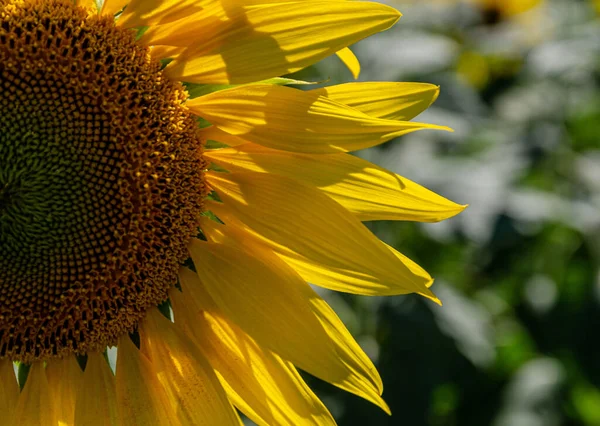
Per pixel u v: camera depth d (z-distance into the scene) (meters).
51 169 0.64
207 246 0.65
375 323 0.84
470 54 0.97
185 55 0.64
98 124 0.64
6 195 0.64
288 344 0.65
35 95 0.64
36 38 0.64
